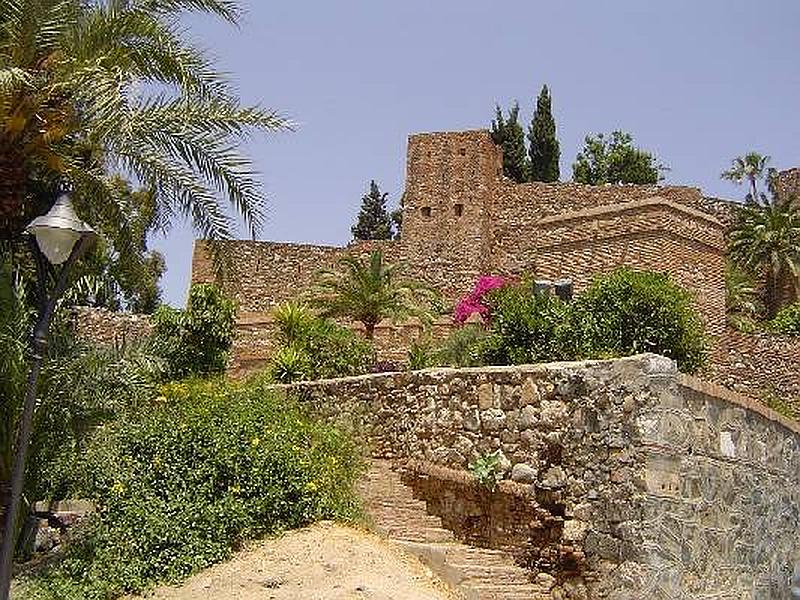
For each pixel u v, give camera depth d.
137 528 10.99
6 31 11.78
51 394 11.77
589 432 11.63
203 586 10.19
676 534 11.25
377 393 15.13
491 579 11.42
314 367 23.36
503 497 12.38
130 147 12.14
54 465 11.91
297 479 11.88
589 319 16.34
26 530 12.14
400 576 10.40
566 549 11.53
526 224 40.06
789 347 29.45
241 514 11.27
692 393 11.98
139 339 15.39
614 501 11.22
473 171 40.12
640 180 57.31
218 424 12.41
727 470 12.62
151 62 13.06
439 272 37.44
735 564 12.53
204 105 12.37
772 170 49.81
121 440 12.13
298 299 32.84
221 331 24.52
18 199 11.85
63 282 9.29
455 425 13.38
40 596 10.30
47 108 11.73
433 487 13.41
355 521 11.95
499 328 17.11
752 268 41.97
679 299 16.47
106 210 13.30
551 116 55.41
